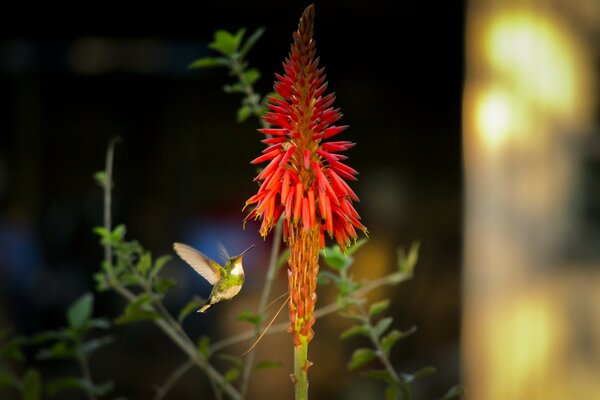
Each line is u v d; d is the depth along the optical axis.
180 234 4.39
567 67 2.30
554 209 2.31
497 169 2.31
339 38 4.19
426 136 4.54
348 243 1.31
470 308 2.33
